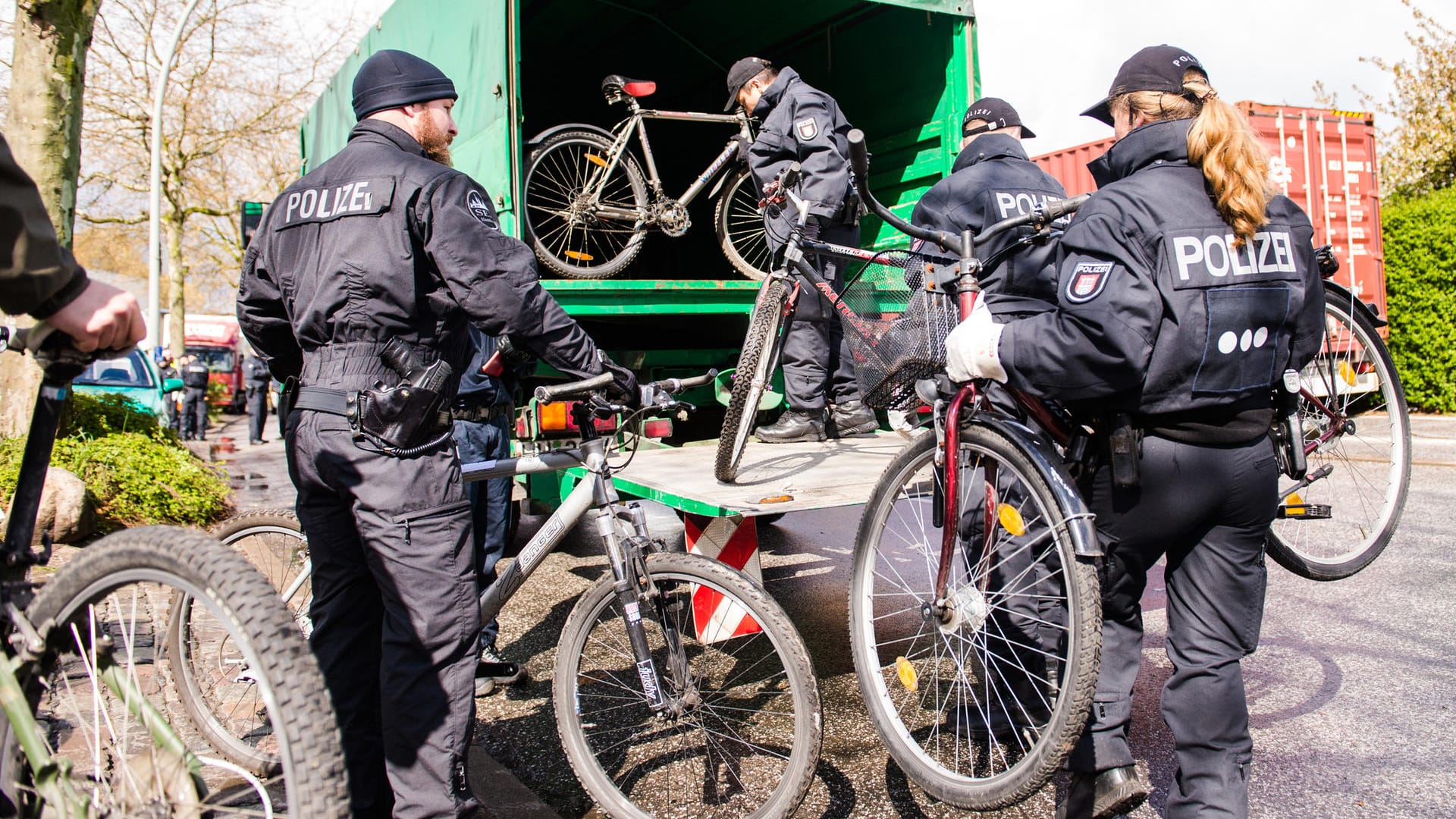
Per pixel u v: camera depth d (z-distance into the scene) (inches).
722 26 274.7
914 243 129.2
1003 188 122.3
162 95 605.9
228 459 539.5
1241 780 83.7
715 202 270.7
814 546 241.1
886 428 204.4
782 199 150.4
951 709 132.6
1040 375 84.3
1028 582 108.2
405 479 86.4
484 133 198.7
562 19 280.7
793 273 144.8
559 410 157.4
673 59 304.7
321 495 94.3
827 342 183.3
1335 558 128.8
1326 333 125.7
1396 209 469.4
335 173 91.4
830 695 143.5
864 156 109.8
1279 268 82.6
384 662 87.8
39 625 67.9
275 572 126.1
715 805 109.7
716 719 117.2
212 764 65.9
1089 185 478.0
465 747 88.0
